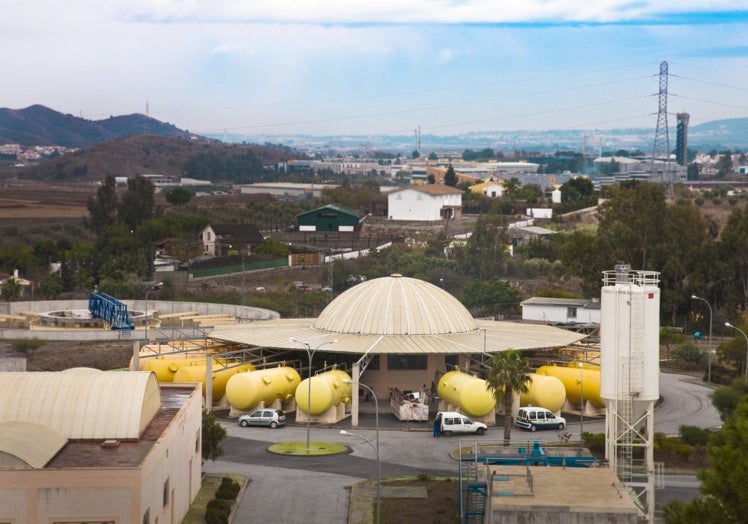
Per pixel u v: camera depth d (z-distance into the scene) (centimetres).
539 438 9069
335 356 10825
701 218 17562
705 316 16300
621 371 6981
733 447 5047
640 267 16862
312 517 6762
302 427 9556
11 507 5203
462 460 7781
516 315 16212
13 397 6209
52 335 13538
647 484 6812
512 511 5391
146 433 6250
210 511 6506
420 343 10431
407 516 6775
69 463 5516
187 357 10756
